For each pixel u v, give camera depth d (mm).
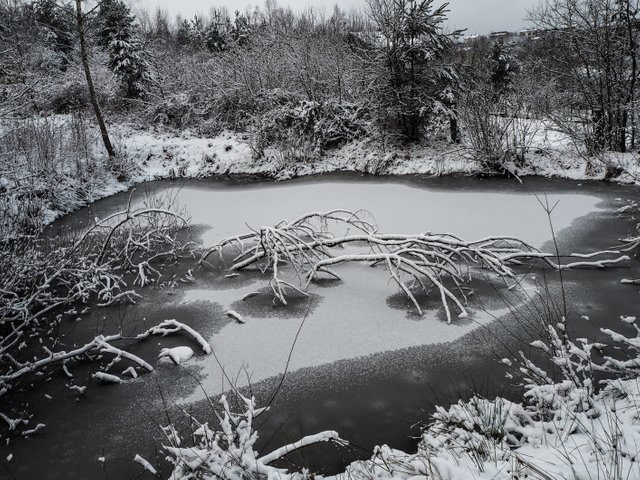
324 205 13211
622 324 5898
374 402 4852
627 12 13586
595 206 11016
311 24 30406
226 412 3521
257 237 8820
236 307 7230
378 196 13828
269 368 5562
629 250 8164
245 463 3068
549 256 7625
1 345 6141
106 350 5691
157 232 10336
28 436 4664
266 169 18703
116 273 9102
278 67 23359
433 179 15562
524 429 3592
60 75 24375
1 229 7500
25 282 7469
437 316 6539
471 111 15516
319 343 6039
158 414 4867
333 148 19844
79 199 15289
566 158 15023
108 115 24344
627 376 4070
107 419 4848
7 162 11914
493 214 11078
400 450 4074
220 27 38281
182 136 22828
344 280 8008
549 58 16484
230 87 23766
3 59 19250
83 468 4199
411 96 17844
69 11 17094
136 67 24953
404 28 16969
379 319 6559
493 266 7176
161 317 7078
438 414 4047
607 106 14492
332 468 3965
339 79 21141
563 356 4051
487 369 5242
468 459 3307
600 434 3312
